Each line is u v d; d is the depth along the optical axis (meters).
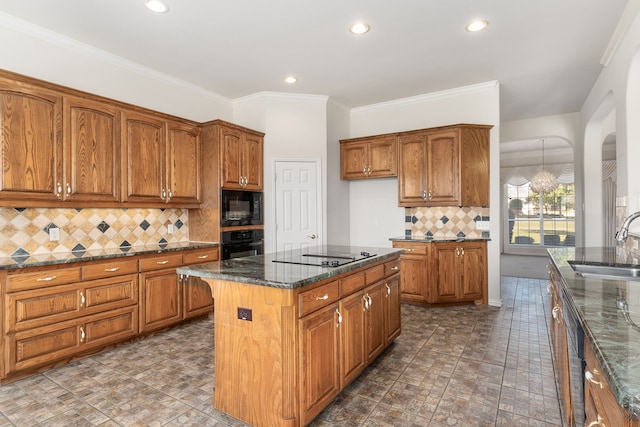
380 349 2.72
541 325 3.59
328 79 4.20
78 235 3.25
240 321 1.96
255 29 3.03
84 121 3.00
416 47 3.40
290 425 1.81
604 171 8.25
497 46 3.40
